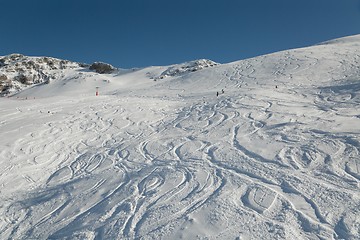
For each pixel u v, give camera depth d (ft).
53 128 40.34
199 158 25.05
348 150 21.34
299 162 20.85
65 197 22.27
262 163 21.71
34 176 27.48
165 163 25.22
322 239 12.96
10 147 33.65
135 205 18.44
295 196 16.53
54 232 17.78
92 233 16.42
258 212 15.44
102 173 25.58
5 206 22.57
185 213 16.44
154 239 14.56
